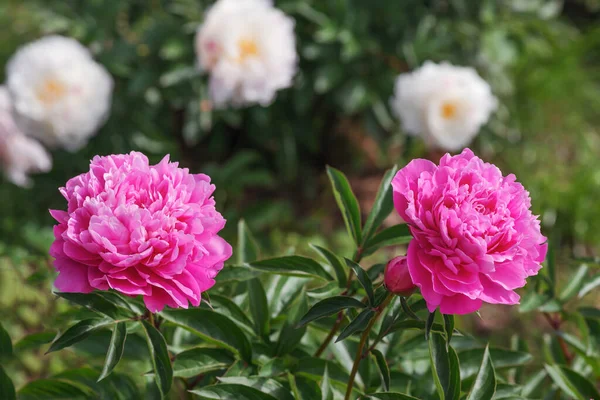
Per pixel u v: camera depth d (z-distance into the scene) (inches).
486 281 48.5
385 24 160.7
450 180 48.9
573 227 168.2
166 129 168.2
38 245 121.0
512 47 165.8
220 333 61.9
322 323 68.3
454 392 55.5
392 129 167.0
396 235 64.4
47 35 179.6
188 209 50.7
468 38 166.4
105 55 151.2
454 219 47.1
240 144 180.4
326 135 182.1
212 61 132.8
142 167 52.9
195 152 179.8
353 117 183.8
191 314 61.6
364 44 155.5
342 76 158.6
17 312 112.9
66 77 132.8
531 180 174.2
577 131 189.5
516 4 172.6
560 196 170.4
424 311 69.9
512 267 48.4
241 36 130.3
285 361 63.3
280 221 164.4
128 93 151.6
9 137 133.3
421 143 163.3
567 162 185.9
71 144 139.9
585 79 194.5
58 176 155.6
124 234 48.4
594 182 171.3
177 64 149.2
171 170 53.0
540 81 187.9
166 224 49.3
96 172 51.9
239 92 134.9
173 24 152.2
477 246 46.6
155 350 54.5
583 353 70.5
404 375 68.2
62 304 111.8
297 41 158.6
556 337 80.4
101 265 48.2
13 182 154.3
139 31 159.2
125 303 56.6
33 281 73.7
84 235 47.9
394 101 144.3
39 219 151.2
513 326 146.3
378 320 69.9
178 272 48.4
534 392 79.1
